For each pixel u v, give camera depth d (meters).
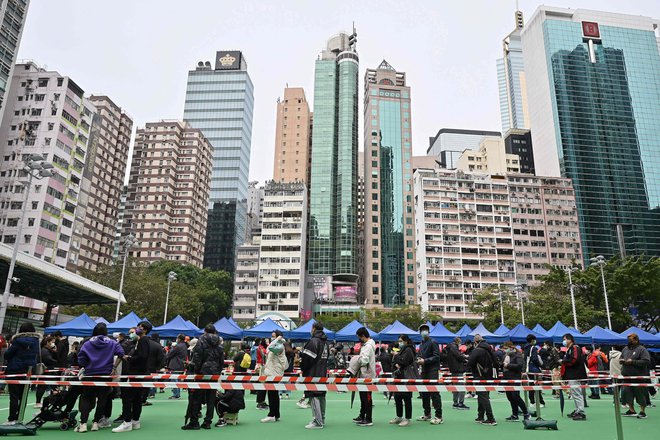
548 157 128.75
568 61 130.88
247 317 99.19
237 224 141.50
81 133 81.06
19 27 68.56
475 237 98.19
